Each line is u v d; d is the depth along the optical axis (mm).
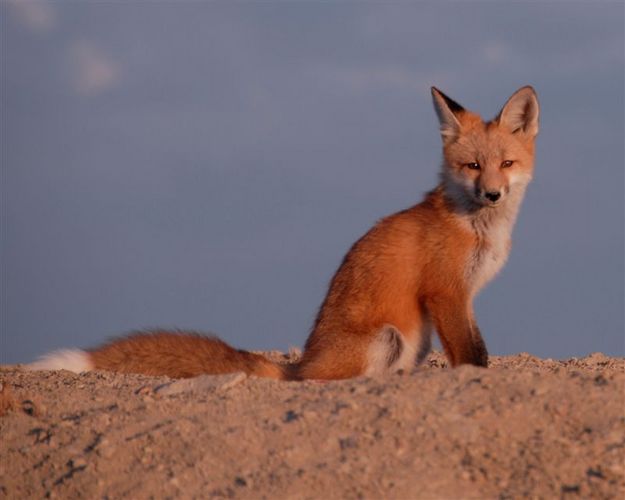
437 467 10672
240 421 12094
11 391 14094
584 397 11914
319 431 11547
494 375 12797
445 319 16844
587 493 10117
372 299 16828
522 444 11039
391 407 11828
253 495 10523
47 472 11852
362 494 10289
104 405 13430
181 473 11172
